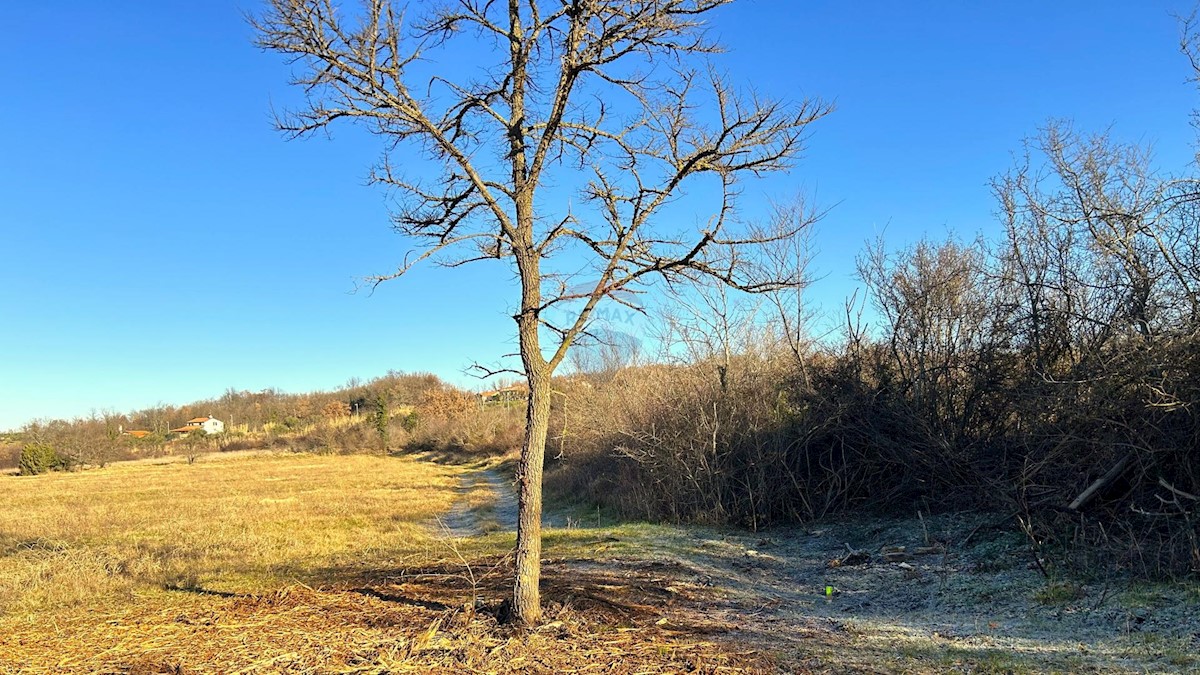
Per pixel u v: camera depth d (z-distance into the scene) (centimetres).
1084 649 552
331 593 821
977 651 566
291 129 586
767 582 936
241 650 595
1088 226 998
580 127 599
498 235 635
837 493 1352
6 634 689
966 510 1133
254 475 4259
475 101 602
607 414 2067
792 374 1545
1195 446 769
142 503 2561
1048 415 962
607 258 618
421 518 1956
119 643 639
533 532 623
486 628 622
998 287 1188
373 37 552
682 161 592
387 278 571
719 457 1489
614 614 688
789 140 577
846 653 574
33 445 5394
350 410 8806
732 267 600
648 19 560
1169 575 677
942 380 1291
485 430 5172
